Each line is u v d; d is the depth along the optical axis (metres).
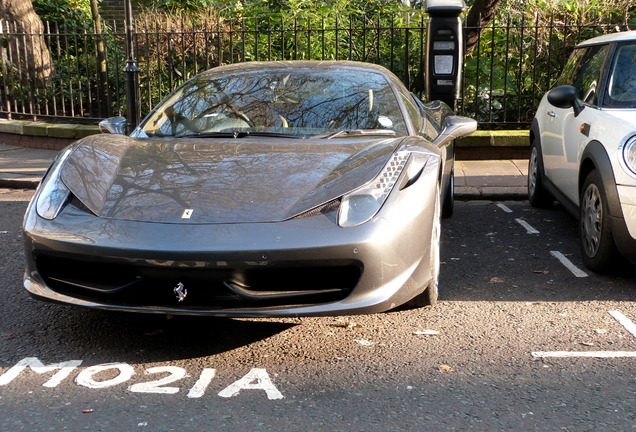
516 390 3.04
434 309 4.12
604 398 2.96
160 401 2.95
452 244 5.63
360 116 4.41
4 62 11.07
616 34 5.61
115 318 3.99
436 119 5.53
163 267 3.21
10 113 11.07
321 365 3.33
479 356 3.42
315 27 10.46
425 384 3.11
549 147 6.14
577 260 5.14
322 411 2.85
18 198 7.56
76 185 3.62
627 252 4.37
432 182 3.71
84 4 15.13
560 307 4.14
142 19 10.95
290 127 4.33
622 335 3.69
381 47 10.55
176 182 3.58
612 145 4.48
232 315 3.24
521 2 10.54
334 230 3.25
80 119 10.40
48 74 11.21
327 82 4.76
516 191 7.39
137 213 3.36
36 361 3.38
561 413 2.83
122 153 4.01
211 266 3.18
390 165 3.62
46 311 4.11
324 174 3.61
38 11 13.86
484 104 9.83
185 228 3.24
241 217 3.29
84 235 3.31
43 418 2.79
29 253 3.52
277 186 3.50
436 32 7.62
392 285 3.39
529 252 5.37
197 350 3.52
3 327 3.85
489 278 4.73
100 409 2.87
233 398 2.98
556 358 3.39
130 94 8.27
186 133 4.38
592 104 5.14
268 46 9.52
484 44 10.25
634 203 4.27
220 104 4.60
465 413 2.83
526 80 9.96
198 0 12.30
